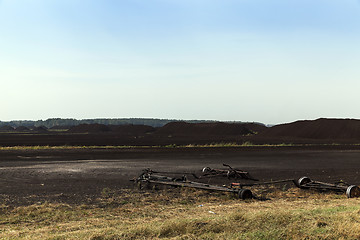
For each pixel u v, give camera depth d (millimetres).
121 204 11000
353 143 52594
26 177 16766
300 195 12984
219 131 99750
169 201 11508
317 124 78250
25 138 66500
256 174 18797
